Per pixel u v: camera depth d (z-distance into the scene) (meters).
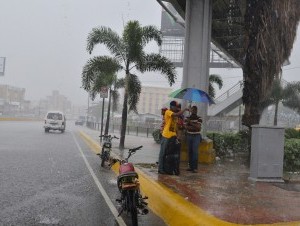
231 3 18.80
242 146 18.00
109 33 21.23
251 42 14.59
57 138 30.64
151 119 68.69
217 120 44.25
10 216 7.01
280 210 7.34
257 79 14.57
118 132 44.47
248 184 10.21
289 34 14.38
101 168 14.12
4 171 12.14
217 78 29.48
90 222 6.84
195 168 12.14
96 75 22.52
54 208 7.73
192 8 15.51
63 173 12.38
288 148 13.95
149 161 14.73
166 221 7.23
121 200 6.91
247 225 6.19
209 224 6.23
